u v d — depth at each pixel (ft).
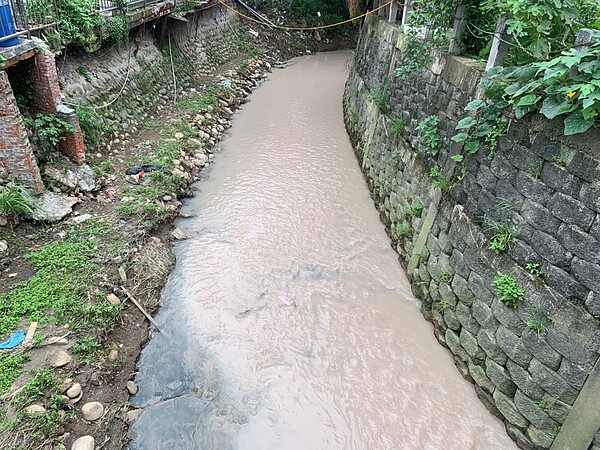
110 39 37.47
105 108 34.91
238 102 53.16
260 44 75.10
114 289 22.11
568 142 14.78
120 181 30.35
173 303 23.66
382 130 34.50
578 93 13.84
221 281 25.30
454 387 19.83
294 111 53.01
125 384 18.85
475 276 19.35
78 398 17.07
